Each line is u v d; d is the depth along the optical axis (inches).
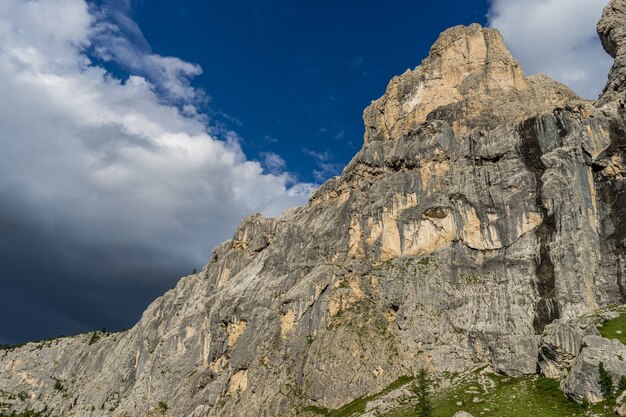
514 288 4222.4
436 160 5201.8
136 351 7588.6
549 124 4739.2
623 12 5728.3
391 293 4680.1
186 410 5226.4
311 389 4276.6
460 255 4658.0
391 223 5123.0
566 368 3267.7
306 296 4923.7
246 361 4997.5
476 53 6245.1
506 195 4677.7
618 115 4436.5
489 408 3206.2
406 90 6427.2
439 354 4136.3
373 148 5797.2
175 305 7534.5
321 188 6456.7
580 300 3804.1
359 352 4338.1
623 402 2723.9
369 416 3595.0
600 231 4143.7
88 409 7332.7
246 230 7253.9
